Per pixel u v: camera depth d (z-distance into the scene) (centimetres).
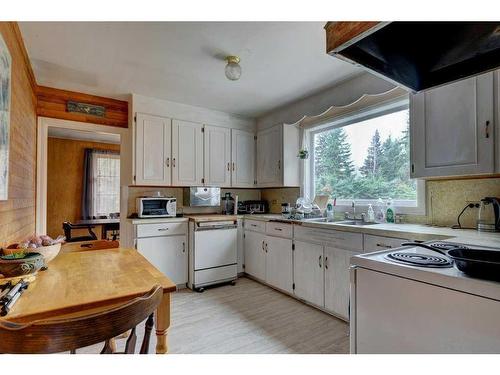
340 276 232
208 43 212
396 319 104
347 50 118
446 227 207
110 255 167
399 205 253
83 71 260
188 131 357
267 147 389
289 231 289
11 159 171
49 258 142
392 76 135
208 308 262
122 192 340
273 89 305
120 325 78
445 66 138
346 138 314
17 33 187
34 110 277
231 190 420
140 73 265
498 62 125
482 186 194
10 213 170
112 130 334
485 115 157
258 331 215
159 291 95
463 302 88
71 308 93
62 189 578
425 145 185
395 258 114
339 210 307
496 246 131
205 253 323
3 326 68
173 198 337
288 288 289
